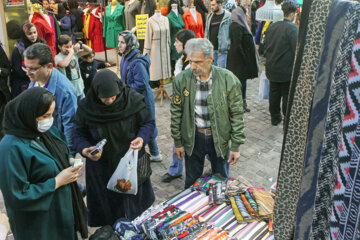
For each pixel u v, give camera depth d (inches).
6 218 124.3
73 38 324.2
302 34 38.9
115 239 87.7
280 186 44.4
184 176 152.8
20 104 67.9
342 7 33.5
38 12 225.5
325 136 35.9
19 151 68.3
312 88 38.3
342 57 32.5
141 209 107.6
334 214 34.0
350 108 30.9
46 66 103.7
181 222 90.0
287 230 45.2
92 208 103.5
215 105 99.7
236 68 212.5
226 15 235.3
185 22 273.0
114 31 303.9
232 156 105.8
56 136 83.5
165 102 251.4
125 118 91.8
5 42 189.5
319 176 37.5
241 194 103.7
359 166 30.0
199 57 90.1
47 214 75.3
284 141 43.1
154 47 230.4
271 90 198.8
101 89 86.1
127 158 91.4
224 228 90.0
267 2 235.5
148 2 264.8
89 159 97.3
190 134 107.3
